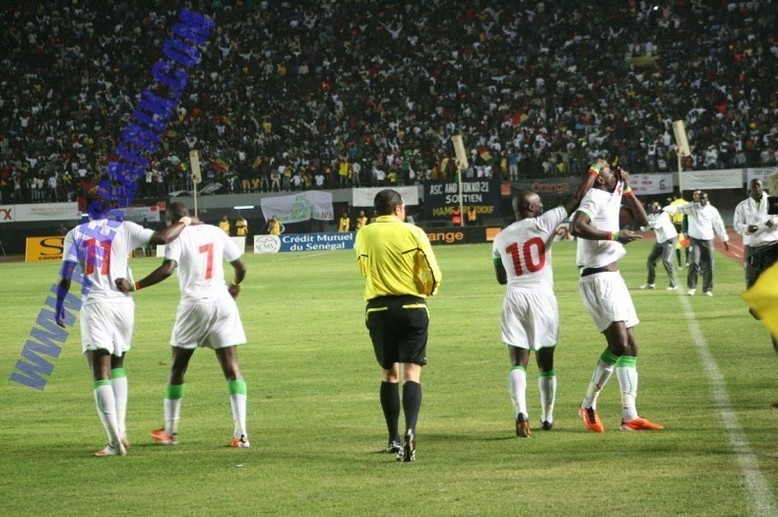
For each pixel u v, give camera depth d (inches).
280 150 4229.8
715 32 4483.3
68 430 701.9
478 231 3604.8
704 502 443.8
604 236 638.5
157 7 4813.0
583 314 1354.6
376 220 604.7
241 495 492.1
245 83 4566.9
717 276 1953.7
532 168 3914.9
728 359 925.8
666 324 1214.9
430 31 4771.2
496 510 443.8
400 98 4434.1
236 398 628.4
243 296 1819.6
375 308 590.2
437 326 1273.4
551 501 456.1
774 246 1040.2
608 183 660.1
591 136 3981.3
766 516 417.7
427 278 589.3
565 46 4598.9
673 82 4274.1
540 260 649.0
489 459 561.3
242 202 3991.1
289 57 4643.2
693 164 3804.1
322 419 716.0
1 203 4030.5
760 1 4522.6
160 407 789.2
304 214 3959.2
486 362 968.9
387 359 593.9
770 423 633.0
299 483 514.9
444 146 4148.6
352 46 4729.3
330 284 2053.4
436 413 724.7
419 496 476.1
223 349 638.5
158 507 473.1
